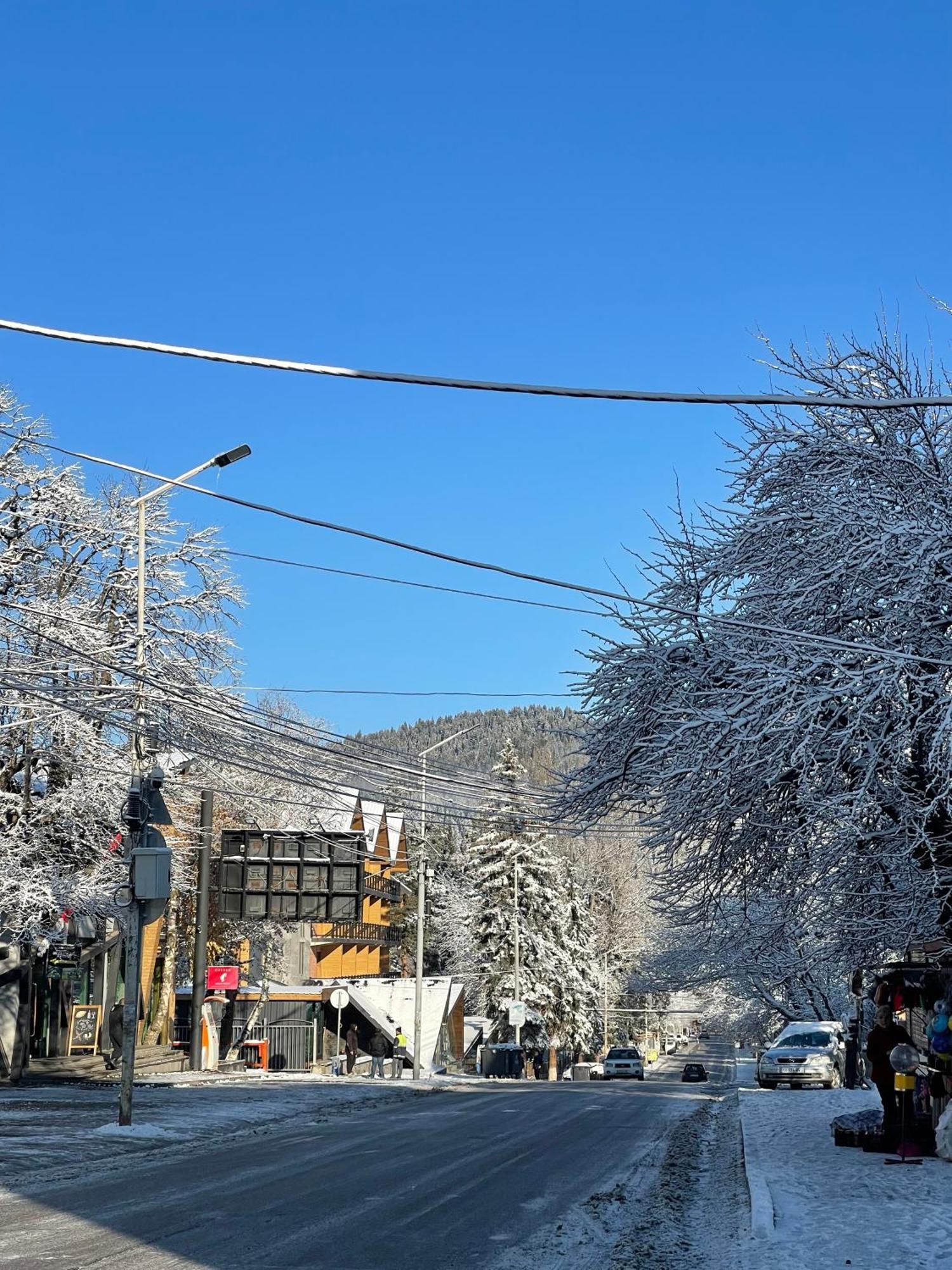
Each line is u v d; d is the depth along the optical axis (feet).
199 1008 124.36
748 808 51.78
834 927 57.26
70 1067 124.26
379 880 272.10
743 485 54.90
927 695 46.03
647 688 51.93
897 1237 33.55
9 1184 45.19
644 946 264.93
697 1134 67.26
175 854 132.46
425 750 117.80
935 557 45.09
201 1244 33.37
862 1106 80.43
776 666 45.42
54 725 96.48
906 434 51.96
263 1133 66.23
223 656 114.01
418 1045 136.36
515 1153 56.90
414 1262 31.42
